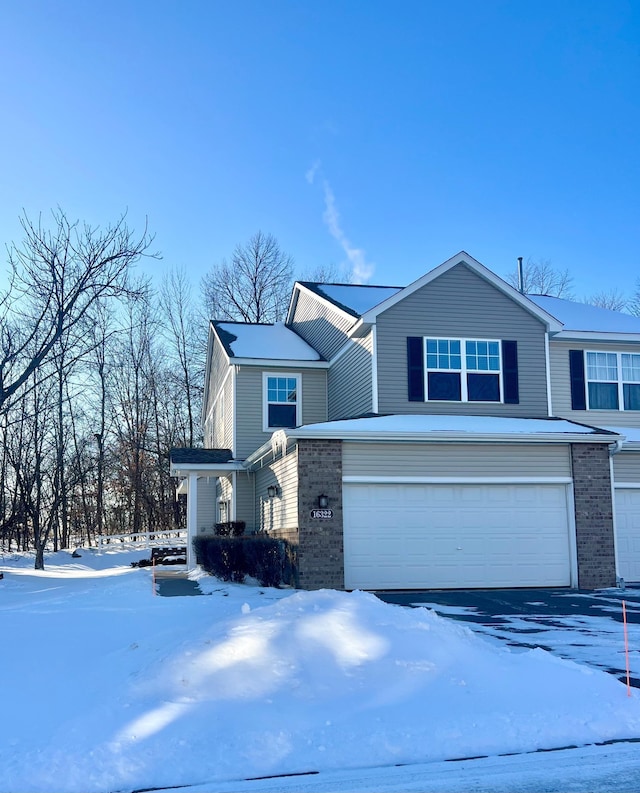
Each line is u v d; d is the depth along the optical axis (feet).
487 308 62.34
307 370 74.38
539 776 17.88
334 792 16.88
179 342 147.95
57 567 99.09
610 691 23.68
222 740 19.67
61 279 65.98
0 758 18.74
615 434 55.57
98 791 17.31
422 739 19.97
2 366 65.26
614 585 54.24
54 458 117.08
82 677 26.22
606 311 79.51
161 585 57.77
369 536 51.88
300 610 28.04
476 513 53.72
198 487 92.73
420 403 59.98
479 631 35.17
